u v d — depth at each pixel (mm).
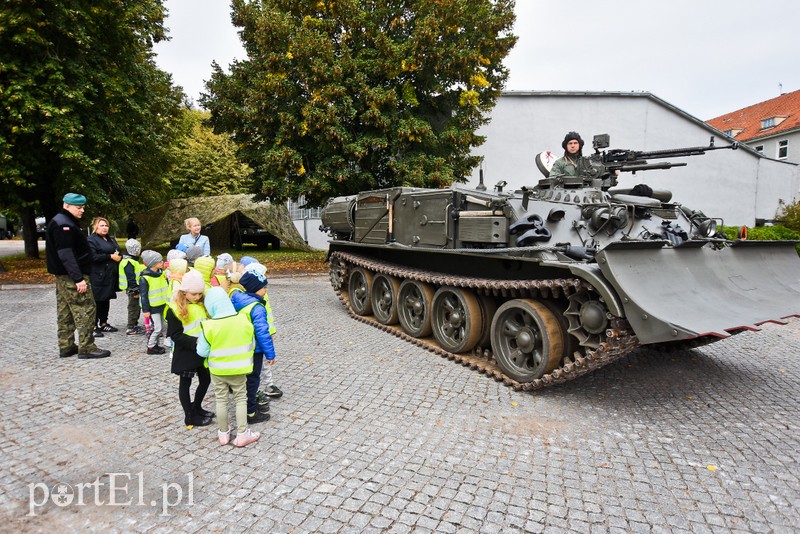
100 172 14195
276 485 3445
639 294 4367
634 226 5984
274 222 23078
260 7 15367
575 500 3295
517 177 19766
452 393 5266
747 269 5645
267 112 15086
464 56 14391
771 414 4793
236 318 3949
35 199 16844
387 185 16797
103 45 14805
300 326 8477
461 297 6344
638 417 4695
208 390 5316
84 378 5641
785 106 36594
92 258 6941
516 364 5605
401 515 3105
